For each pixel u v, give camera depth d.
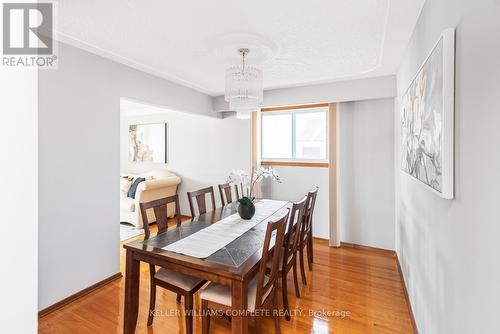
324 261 3.25
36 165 0.55
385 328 2.03
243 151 4.50
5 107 0.51
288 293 2.51
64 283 2.29
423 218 1.78
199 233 2.12
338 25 1.98
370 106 3.55
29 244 0.54
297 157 4.21
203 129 4.94
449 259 1.25
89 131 2.47
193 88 3.90
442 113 1.20
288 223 2.28
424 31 1.71
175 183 5.04
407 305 2.31
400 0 1.67
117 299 2.39
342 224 3.78
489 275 0.88
